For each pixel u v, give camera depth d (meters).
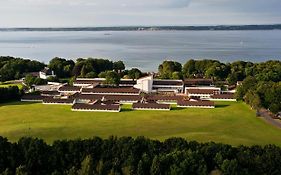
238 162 128.25
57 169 129.38
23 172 120.50
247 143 176.50
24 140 139.88
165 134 194.50
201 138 185.12
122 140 138.38
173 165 121.00
